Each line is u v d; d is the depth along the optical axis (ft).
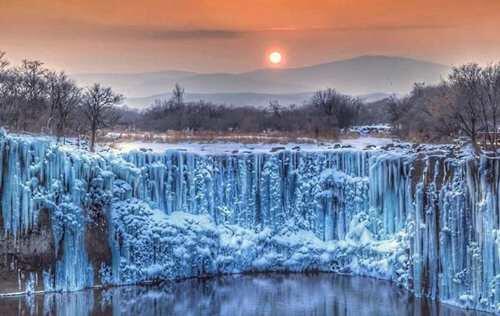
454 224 193.88
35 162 212.02
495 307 183.21
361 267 229.66
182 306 198.80
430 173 207.92
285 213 242.99
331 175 241.96
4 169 208.03
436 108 282.56
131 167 228.22
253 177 243.19
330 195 240.32
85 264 214.48
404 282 213.46
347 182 240.73
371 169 233.96
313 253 236.22
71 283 211.61
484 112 239.09
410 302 199.11
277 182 243.40
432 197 202.80
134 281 219.61
